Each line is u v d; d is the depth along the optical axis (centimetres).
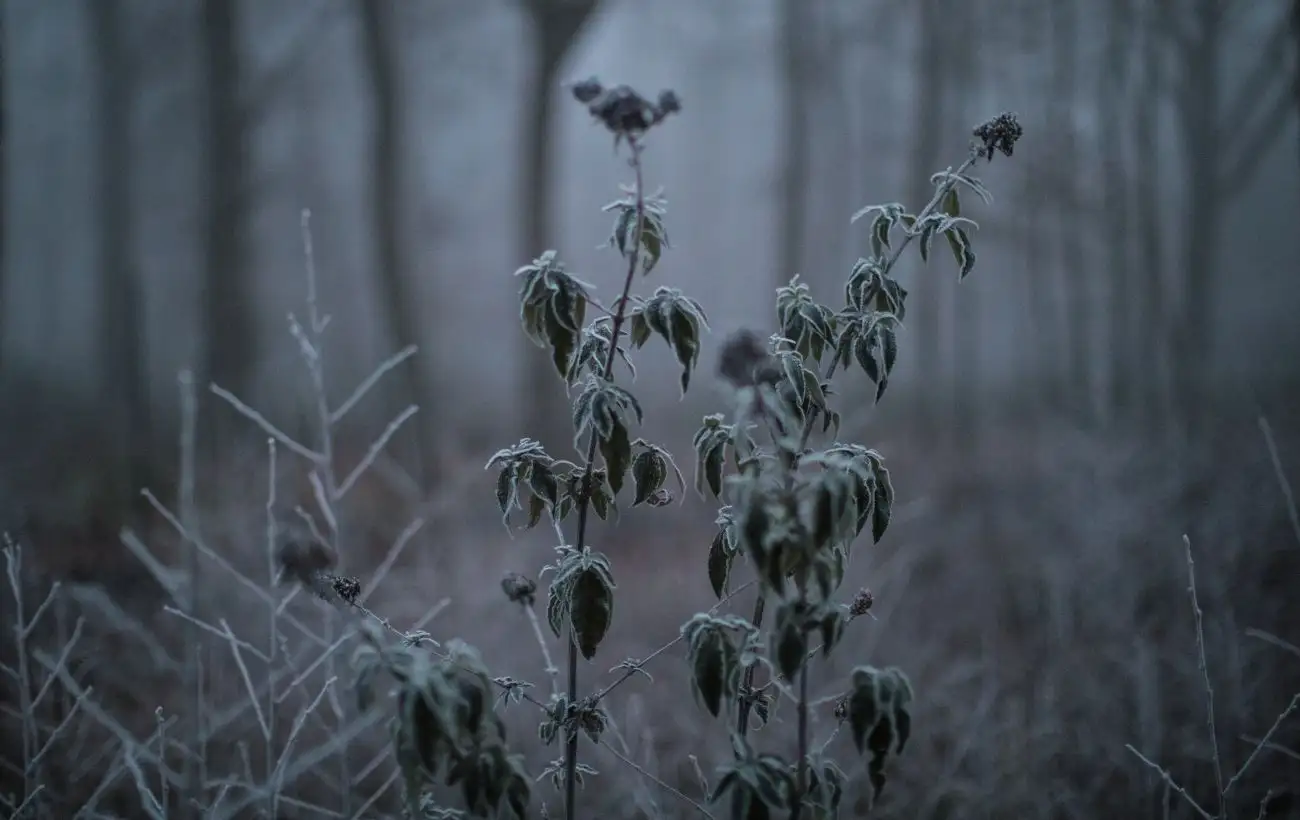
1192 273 917
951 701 354
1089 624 435
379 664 136
